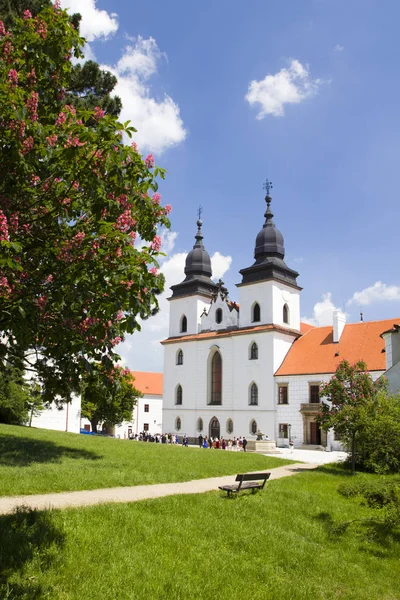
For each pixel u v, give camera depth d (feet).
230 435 191.42
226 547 36.04
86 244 24.49
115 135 23.97
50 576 25.98
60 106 29.58
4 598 22.68
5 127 23.54
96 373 27.27
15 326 24.13
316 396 169.68
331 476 79.00
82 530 32.50
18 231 25.09
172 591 26.89
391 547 41.98
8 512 35.12
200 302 222.89
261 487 57.77
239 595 28.12
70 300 24.34
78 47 28.78
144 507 41.32
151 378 335.47
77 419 182.91
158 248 27.78
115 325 26.84
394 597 31.94
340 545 41.83
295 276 207.41
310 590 30.81
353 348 172.45
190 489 54.24
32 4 55.47
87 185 24.45
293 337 195.93
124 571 28.09
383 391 92.02
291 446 166.30
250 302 198.59
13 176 24.36
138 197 26.37
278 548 37.27
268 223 208.85
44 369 27.12
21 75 26.94
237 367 194.80
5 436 87.25
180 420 212.02
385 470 80.94
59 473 52.47
